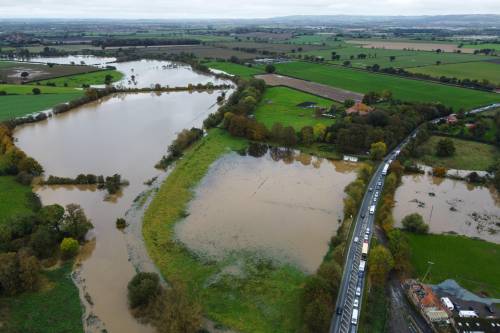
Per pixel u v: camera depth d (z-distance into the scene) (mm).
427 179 133875
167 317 65562
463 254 91812
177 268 85000
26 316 70812
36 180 126188
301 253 91188
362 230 99000
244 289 78812
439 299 76688
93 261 87062
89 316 71750
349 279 81125
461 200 119312
